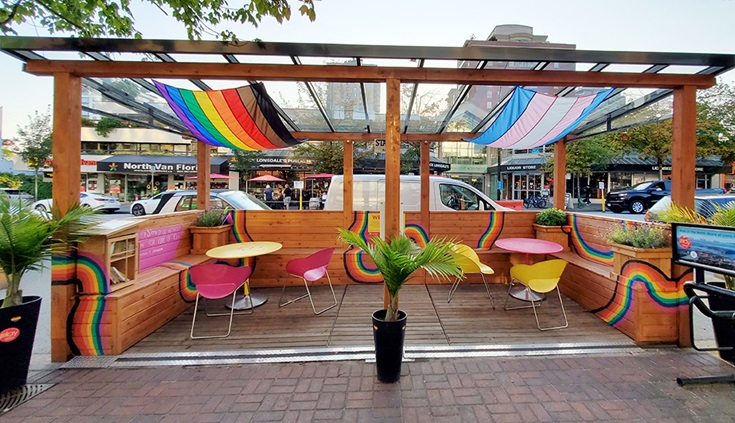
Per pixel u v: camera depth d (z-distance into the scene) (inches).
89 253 122.7
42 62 120.2
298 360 118.1
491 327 147.2
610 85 133.6
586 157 721.0
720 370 110.6
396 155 130.1
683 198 134.7
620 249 141.2
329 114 207.5
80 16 148.8
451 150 1005.8
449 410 91.5
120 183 873.5
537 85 136.7
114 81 151.4
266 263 210.8
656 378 106.3
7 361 98.3
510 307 171.9
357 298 187.8
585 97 150.3
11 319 99.0
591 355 121.8
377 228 228.1
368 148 674.8
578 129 220.4
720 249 102.0
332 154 695.7
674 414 89.3
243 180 863.7
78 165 124.6
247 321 155.2
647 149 657.0
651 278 129.5
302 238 226.7
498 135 215.9
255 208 302.8
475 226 231.1
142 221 159.3
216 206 300.7
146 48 116.2
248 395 98.4
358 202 272.7
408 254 111.5
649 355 121.3
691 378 103.0
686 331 128.3
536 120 183.5
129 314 128.6
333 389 101.3
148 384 104.2
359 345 130.0
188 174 802.2
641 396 97.0
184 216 200.5
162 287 149.9
